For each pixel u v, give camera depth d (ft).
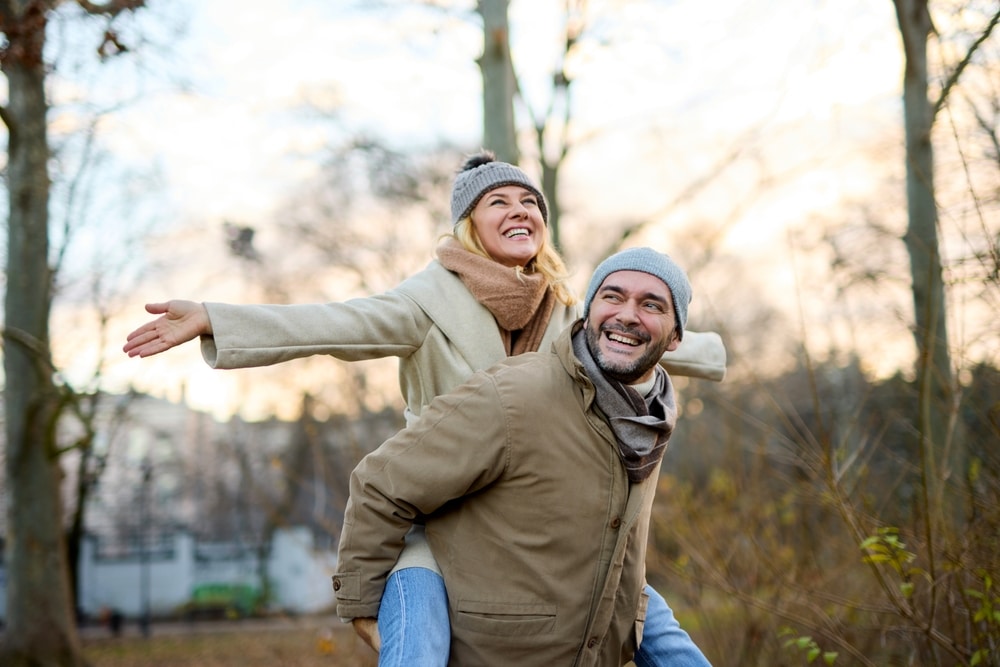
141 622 84.38
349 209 58.29
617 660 8.43
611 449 7.93
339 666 26.58
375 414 46.24
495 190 9.55
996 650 11.17
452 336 8.95
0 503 49.47
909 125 15.88
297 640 44.50
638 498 8.02
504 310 9.02
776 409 14.24
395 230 58.90
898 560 11.19
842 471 12.67
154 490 102.63
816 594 13.15
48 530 39.24
